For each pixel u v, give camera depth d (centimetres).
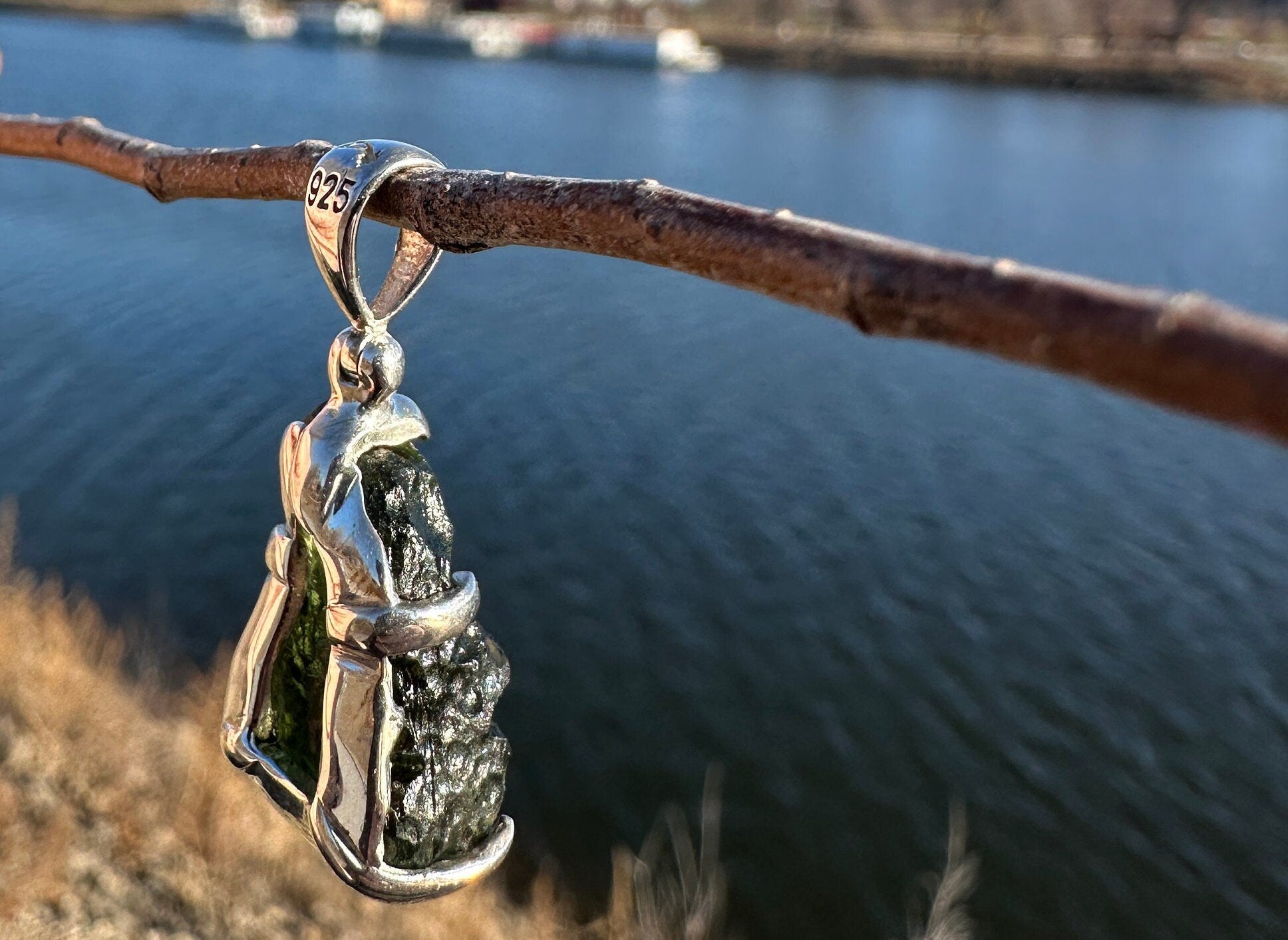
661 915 663
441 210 92
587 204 78
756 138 3033
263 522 1088
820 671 968
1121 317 48
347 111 2944
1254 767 880
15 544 1041
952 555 1120
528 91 3944
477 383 1245
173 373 1289
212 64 4197
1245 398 44
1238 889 779
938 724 924
